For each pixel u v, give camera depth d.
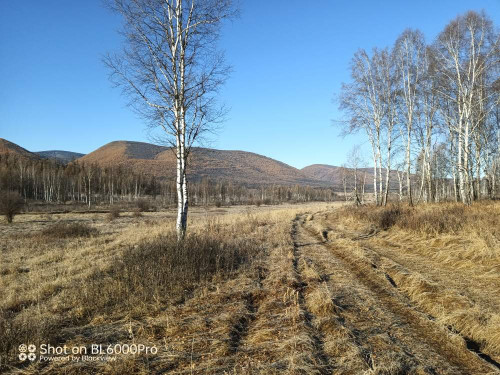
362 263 8.05
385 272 7.25
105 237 14.90
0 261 9.66
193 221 21.03
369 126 21.78
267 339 4.14
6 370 3.51
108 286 5.94
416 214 12.68
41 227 21.14
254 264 7.99
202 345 3.98
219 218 22.16
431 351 3.92
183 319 4.76
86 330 4.47
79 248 11.70
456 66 16.69
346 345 3.92
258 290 6.01
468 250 7.81
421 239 10.27
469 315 4.55
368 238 12.09
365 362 3.53
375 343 4.06
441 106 20.59
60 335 4.29
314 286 6.28
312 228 16.55
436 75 18.20
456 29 16.70
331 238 12.52
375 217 14.57
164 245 8.02
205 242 8.30
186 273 6.57
